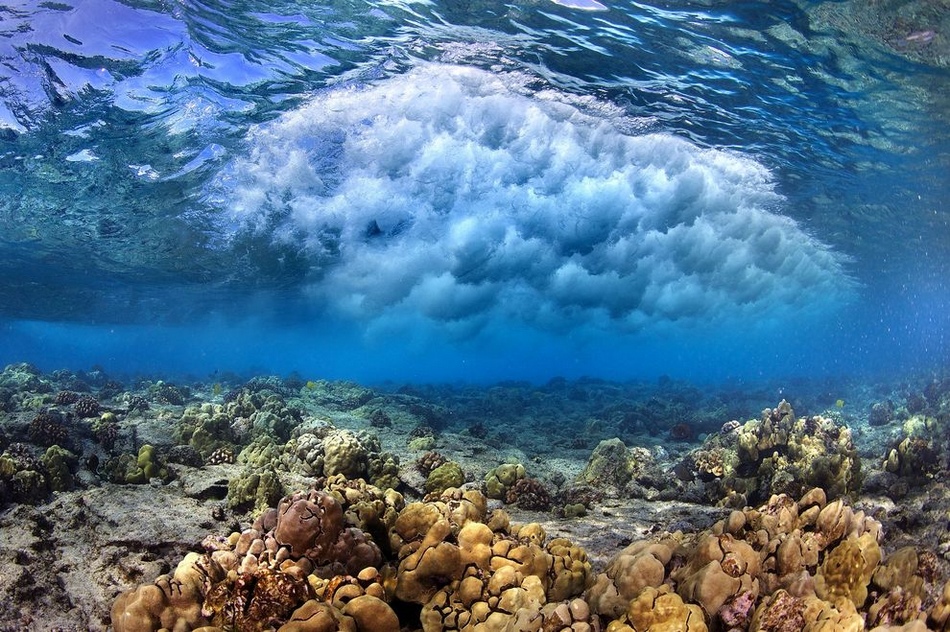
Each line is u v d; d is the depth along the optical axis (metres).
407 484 9.91
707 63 13.66
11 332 61.12
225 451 10.54
